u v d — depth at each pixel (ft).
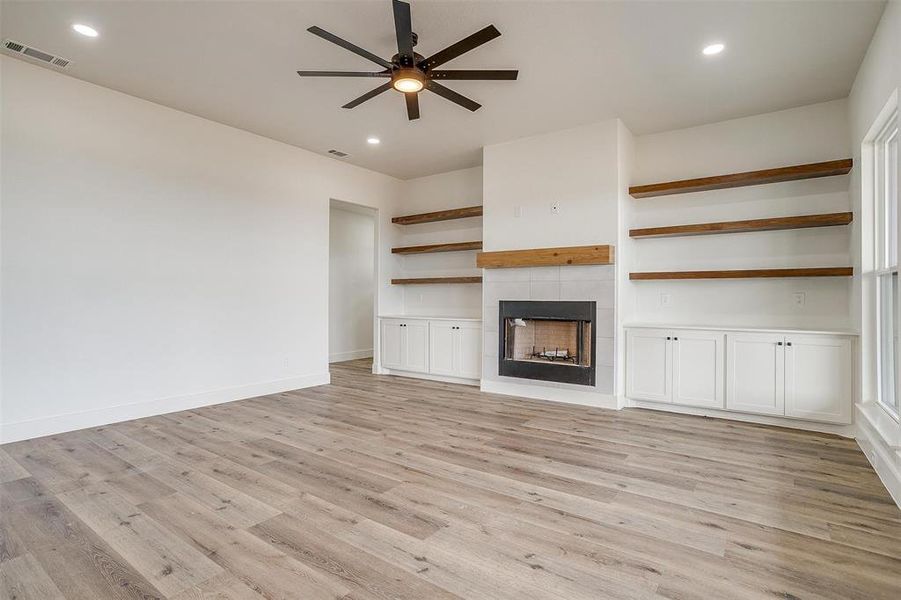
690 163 15.11
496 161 17.06
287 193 17.33
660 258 15.52
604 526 7.13
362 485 8.64
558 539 6.75
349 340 26.43
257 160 16.34
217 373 15.23
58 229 11.82
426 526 7.12
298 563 6.15
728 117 14.30
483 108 13.79
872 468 9.50
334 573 5.92
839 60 10.82
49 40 10.29
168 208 13.97
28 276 11.36
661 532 6.95
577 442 11.21
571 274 15.30
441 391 17.34
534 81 12.05
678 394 13.87
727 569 6.00
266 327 16.67
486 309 17.26
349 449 10.67
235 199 15.70
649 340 14.35
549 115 14.30
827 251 13.01
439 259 21.40
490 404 15.19
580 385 15.14
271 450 10.59
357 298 26.91
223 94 13.05
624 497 8.15
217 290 15.23
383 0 8.83
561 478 8.99
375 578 5.82
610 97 12.97
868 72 10.29
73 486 8.57
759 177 13.16
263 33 10.03
